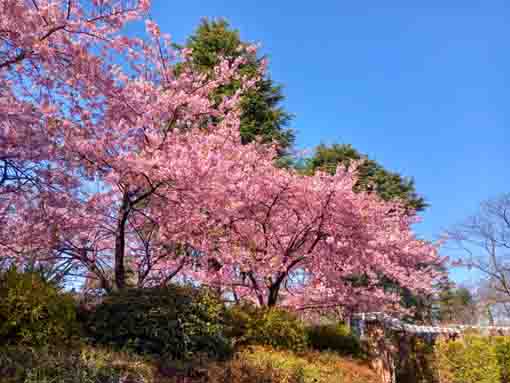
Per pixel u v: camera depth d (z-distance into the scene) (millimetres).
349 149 22969
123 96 7109
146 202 8570
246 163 9164
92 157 7039
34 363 4219
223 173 7680
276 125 18375
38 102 6648
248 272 9648
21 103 6289
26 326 4801
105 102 7203
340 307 11367
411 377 11828
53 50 5848
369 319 12211
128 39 6691
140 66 8578
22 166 6664
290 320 8312
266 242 9664
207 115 8953
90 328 5809
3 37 5602
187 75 8891
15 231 7883
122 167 7047
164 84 8734
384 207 12023
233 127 9406
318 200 8961
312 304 10969
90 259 9102
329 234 9477
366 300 10547
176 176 7219
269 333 7723
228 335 7254
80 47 6105
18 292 4910
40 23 5688
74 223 8188
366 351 10930
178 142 7996
